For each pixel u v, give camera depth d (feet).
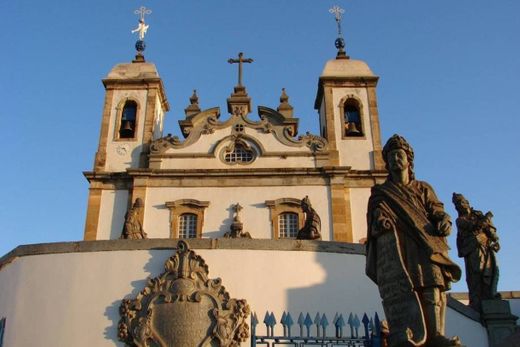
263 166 90.33
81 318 39.45
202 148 92.07
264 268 40.88
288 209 86.02
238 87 102.63
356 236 85.76
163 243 41.06
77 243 42.01
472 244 46.26
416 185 23.38
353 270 42.01
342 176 88.02
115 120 99.09
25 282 41.91
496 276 45.14
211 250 41.14
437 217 21.99
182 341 37.60
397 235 22.12
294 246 41.93
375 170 89.97
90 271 40.78
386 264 22.12
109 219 87.86
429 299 20.99
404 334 20.49
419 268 21.38
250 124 93.66
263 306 39.73
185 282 39.24
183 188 88.17
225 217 86.02
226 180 88.33
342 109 100.01
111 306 39.45
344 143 96.37
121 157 95.30
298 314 39.75
